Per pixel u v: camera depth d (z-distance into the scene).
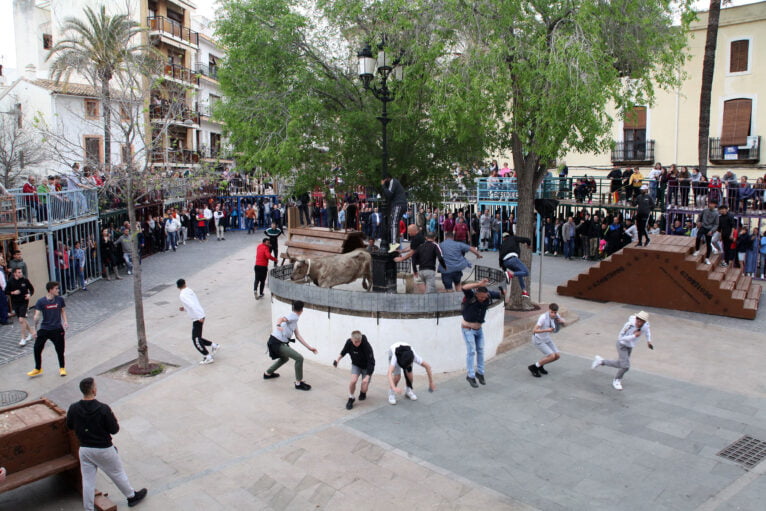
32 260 15.58
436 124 12.55
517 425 8.36
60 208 16.92
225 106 14.79
